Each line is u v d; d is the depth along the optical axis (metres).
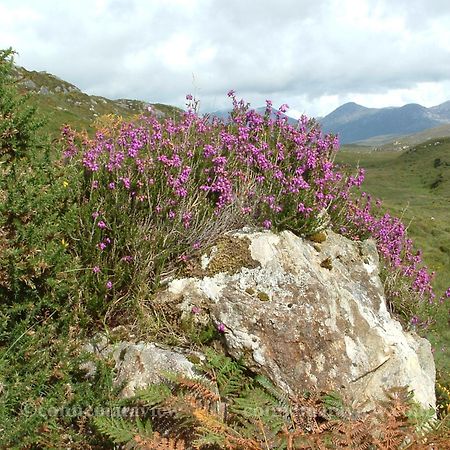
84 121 30.75
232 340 4.67
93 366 4.21
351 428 3.89
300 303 4.82
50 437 3.55
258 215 5.72
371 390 4.81
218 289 4.86
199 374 4.36
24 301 4.00
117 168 4.99
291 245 5.34
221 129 6.18
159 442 3.47
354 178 6.49
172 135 5.55
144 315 4.68
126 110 68.81
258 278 4.94
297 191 5.55
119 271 4.65
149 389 3.84
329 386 4.58
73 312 4.25
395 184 131.75
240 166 6.00
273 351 4.60
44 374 3.60
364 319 5.17
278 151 5.95
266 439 3.68
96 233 4.68
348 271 5.91
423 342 6.43
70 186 4.66
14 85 4.91
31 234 3.94
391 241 7.61
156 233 4.92
